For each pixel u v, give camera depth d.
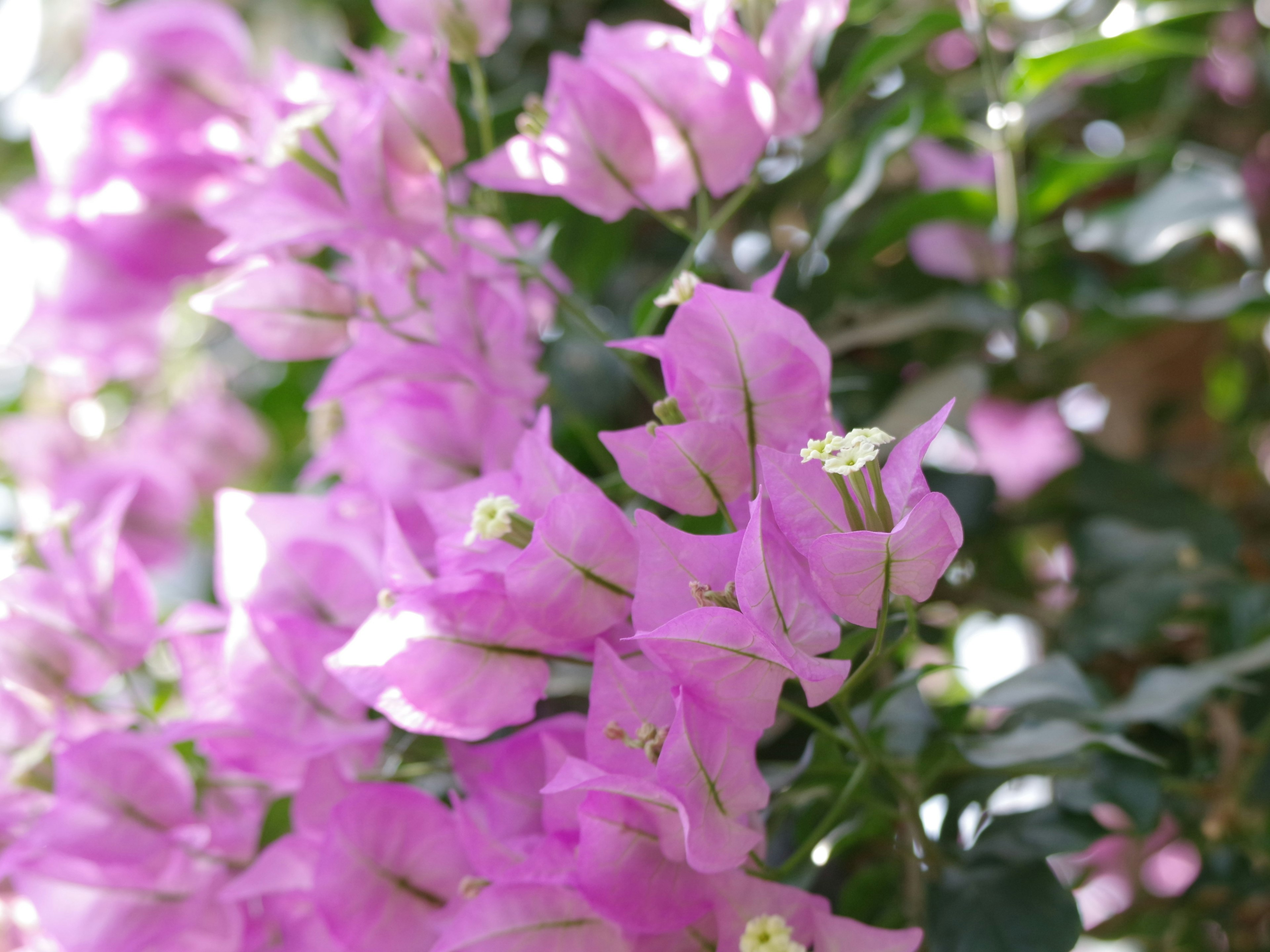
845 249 0.45
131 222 0.44
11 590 0.36
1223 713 0.38
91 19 0.48
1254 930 0.42
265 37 0.59
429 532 0.35
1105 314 0.42
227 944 0.35
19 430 0.57
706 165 0.34
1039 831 0.33
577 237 0.44
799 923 0.29
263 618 0.34
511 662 0.30
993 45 0.46
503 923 0.29
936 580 0.27
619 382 0.42
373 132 0.33
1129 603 0.40
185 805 0.35
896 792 0.32
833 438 0.27
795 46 0.34
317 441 0.46
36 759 0.37
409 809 0.32
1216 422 0.52
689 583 0.28
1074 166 0.43
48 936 0.35
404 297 0.35
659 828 0.28
